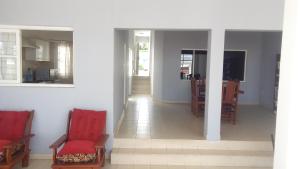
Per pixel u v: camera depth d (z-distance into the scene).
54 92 4.29
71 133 4.04
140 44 13.32
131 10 4.19
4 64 4.24
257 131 4.98
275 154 1.55
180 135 4.66
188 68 8.14
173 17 4.20
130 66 9.85
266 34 7.55
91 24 4.20
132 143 4.41
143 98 9.21
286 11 1.45
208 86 4.35
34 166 4.05
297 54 1.36
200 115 6.30
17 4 4.12
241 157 4.16
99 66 4.27
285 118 1.44
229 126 5.32
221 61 4.25
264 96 7.64
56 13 4.16
